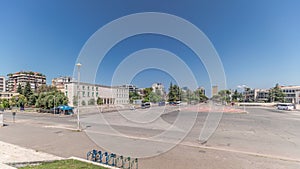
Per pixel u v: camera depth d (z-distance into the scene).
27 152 7.38
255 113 27.45
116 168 5.45
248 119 19.36
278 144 8.87
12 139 10.15
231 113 27.05
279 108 37.12
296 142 9.24
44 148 8.27
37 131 12.67
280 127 14.05
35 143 9.19
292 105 36.50
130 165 6.08
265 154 7.26
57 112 28.59
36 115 26.50
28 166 5.65
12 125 16.02
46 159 6.37
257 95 88.06
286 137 10.43
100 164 5.78
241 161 6.46
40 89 61.06
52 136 10.90
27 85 63.22
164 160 6.61
